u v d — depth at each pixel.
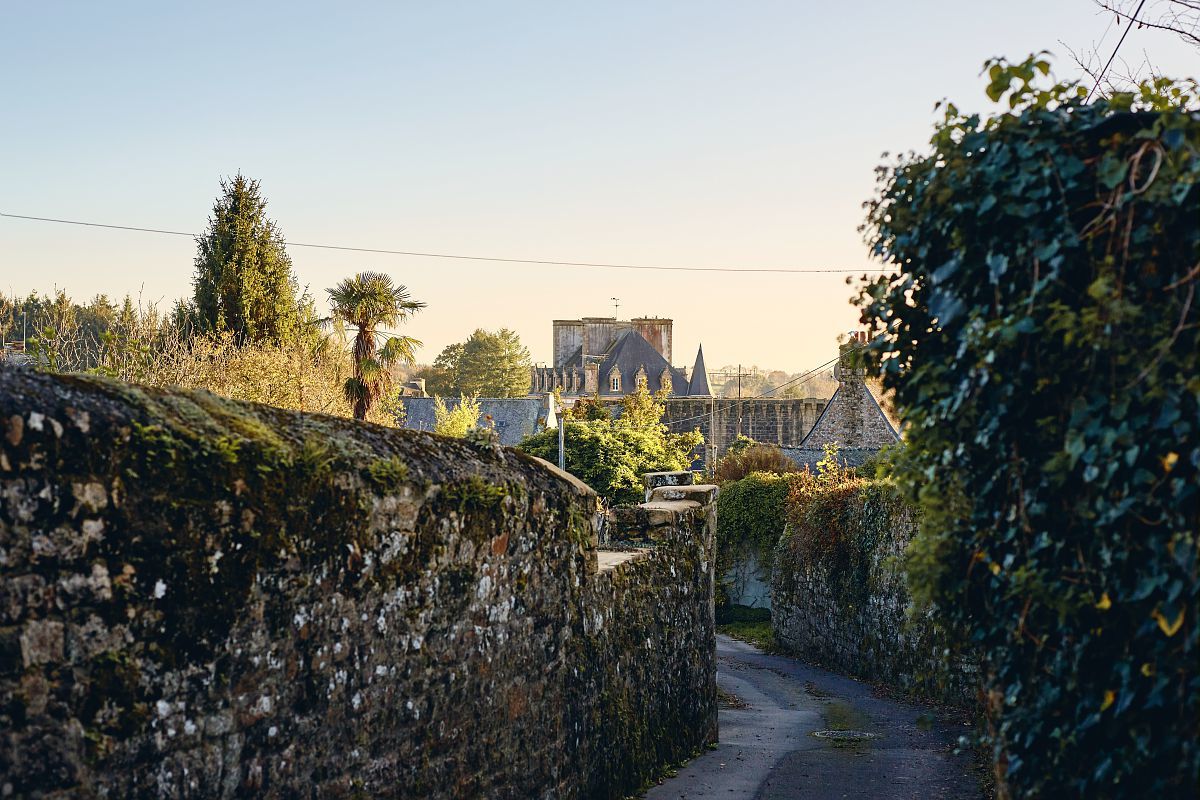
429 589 5.40
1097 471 3.46
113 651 3.64
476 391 96.75
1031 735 3.89
